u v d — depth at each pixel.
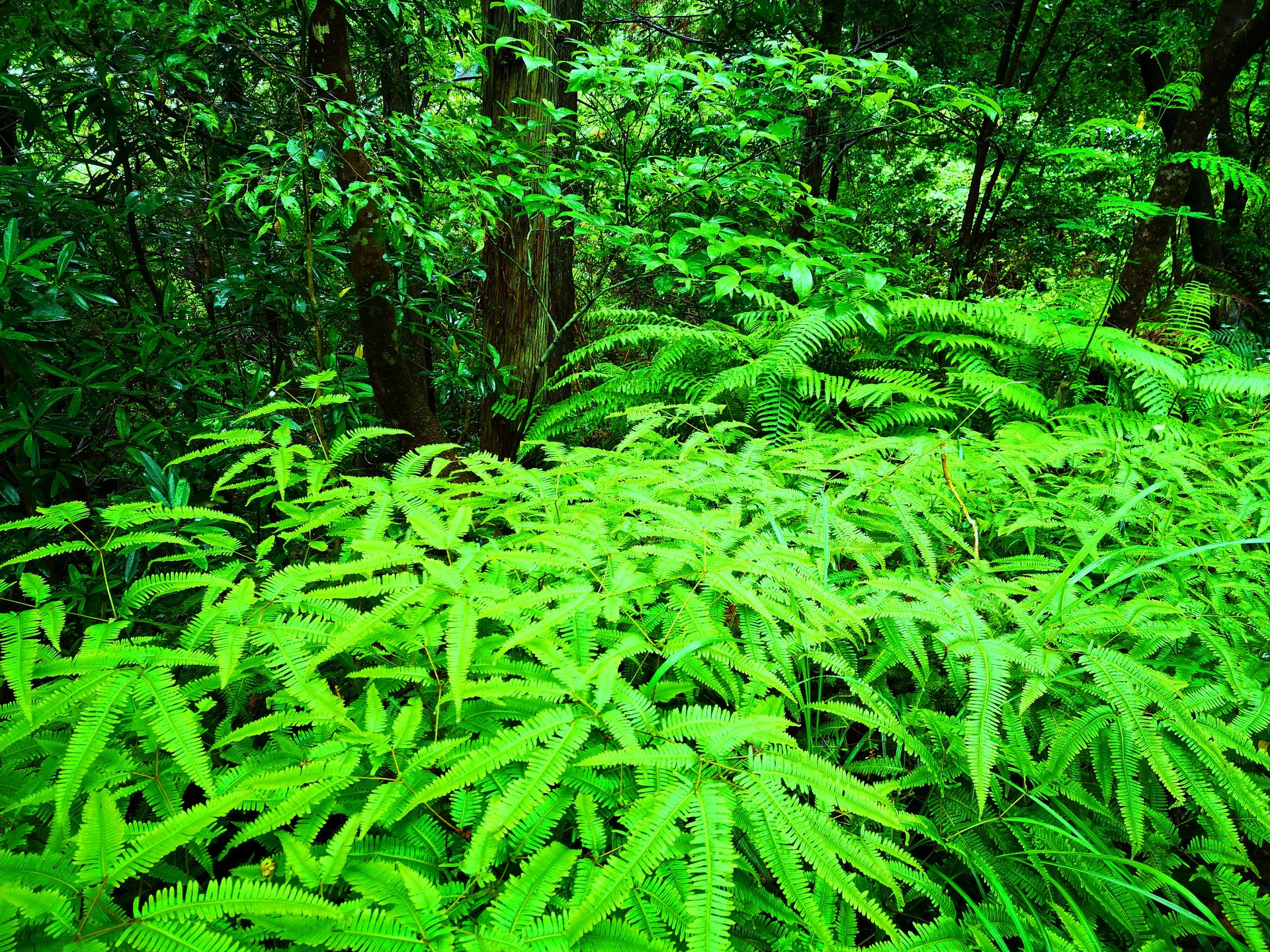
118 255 2.79
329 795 1.10
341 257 3.23
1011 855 1.32
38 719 1.07
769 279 3.04
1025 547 2.11
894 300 3.72
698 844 0.98
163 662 1.16
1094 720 1.39
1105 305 3.75
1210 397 3.40
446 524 1.60
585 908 0.91
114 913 0.91
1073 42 6.94
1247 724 1.42
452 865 1.06
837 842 1.07
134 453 2.23
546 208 3.18
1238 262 7.88
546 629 1.20
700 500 1.98
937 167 9.10
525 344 4.10
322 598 1.33
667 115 3.78
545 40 3.92
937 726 1.42
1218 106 3.84
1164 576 1.79
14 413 2.24
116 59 2.48
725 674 1.34
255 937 0.92
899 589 1.51
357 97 2.89
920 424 3.26
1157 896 1.23
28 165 2.51
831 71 4.46
